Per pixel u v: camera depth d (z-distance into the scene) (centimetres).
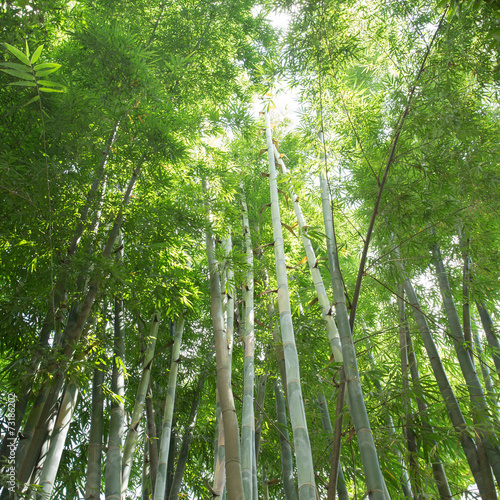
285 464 366
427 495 306
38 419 270
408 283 432
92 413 341
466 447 325
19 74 207
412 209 389
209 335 543
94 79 383
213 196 480
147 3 521
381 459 311
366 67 539
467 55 360
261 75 484
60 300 319
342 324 297
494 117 455
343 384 293
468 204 382
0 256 360
